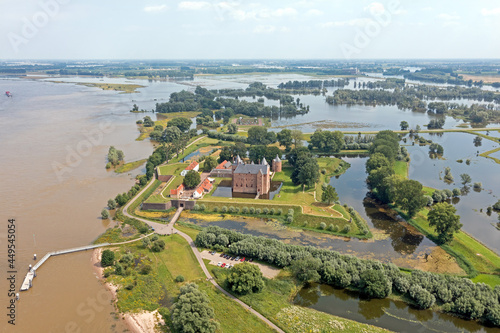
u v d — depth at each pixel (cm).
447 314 11281
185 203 19625
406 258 14625
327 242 15988
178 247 15188
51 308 11325
